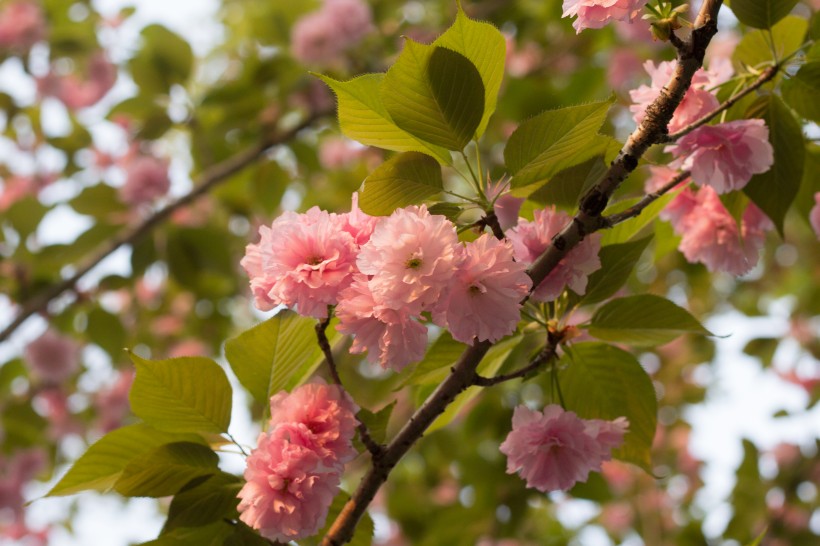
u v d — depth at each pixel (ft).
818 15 4.92
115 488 4.59
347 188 10.65
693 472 10.84
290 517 4.45
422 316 4.55
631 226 4.95
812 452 9.14
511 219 4.98
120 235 8.79
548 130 4.50
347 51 9.46
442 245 4.37
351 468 10.23
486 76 4.55
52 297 8.04
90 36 10.13
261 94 8.91
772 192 4.84
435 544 7.82
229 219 10.55
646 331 4.77
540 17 9.62
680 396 11.12
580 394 4.84
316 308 4.43
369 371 9.86
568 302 4.77
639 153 4.50
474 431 8.20
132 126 11.14
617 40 10.03
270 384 4.69
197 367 4.65
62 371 9.46
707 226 5.00
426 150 4.60
